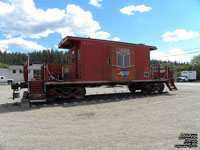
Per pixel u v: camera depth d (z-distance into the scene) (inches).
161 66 527.5
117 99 380.5
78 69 387.5
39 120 213.2
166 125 187.8
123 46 418.6
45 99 319.0
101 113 248.4
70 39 356.5
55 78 345.7
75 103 332.2
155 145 136.3
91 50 378.0
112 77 391.5
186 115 230.4
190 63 2495.1
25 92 396.8
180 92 523.8
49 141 146.4
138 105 307.7
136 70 444.1
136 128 178.4
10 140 149.3
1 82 1505.9
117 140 147.1
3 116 234.5
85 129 177.3
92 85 401.4
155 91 513.0
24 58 4862.2
